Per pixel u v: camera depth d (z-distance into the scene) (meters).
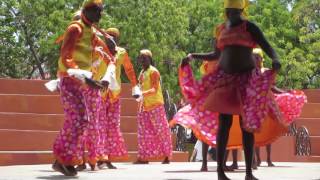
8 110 11.48
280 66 4.68
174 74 26.78
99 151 7.52
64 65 5.68
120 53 8.01
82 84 5.74
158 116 9.86
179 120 5.86
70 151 5.73
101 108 7.77
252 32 4.81
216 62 5.68
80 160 5.80
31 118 10.98
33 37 26.95
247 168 4.99
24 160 9.02
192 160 12.51
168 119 12.70
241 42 4.81
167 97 13.13
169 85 26.25
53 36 24.52
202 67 6.75
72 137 5.73
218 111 4.86
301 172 7.23
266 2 31.44
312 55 29.05
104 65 6.93
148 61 9.88
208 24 30.72
